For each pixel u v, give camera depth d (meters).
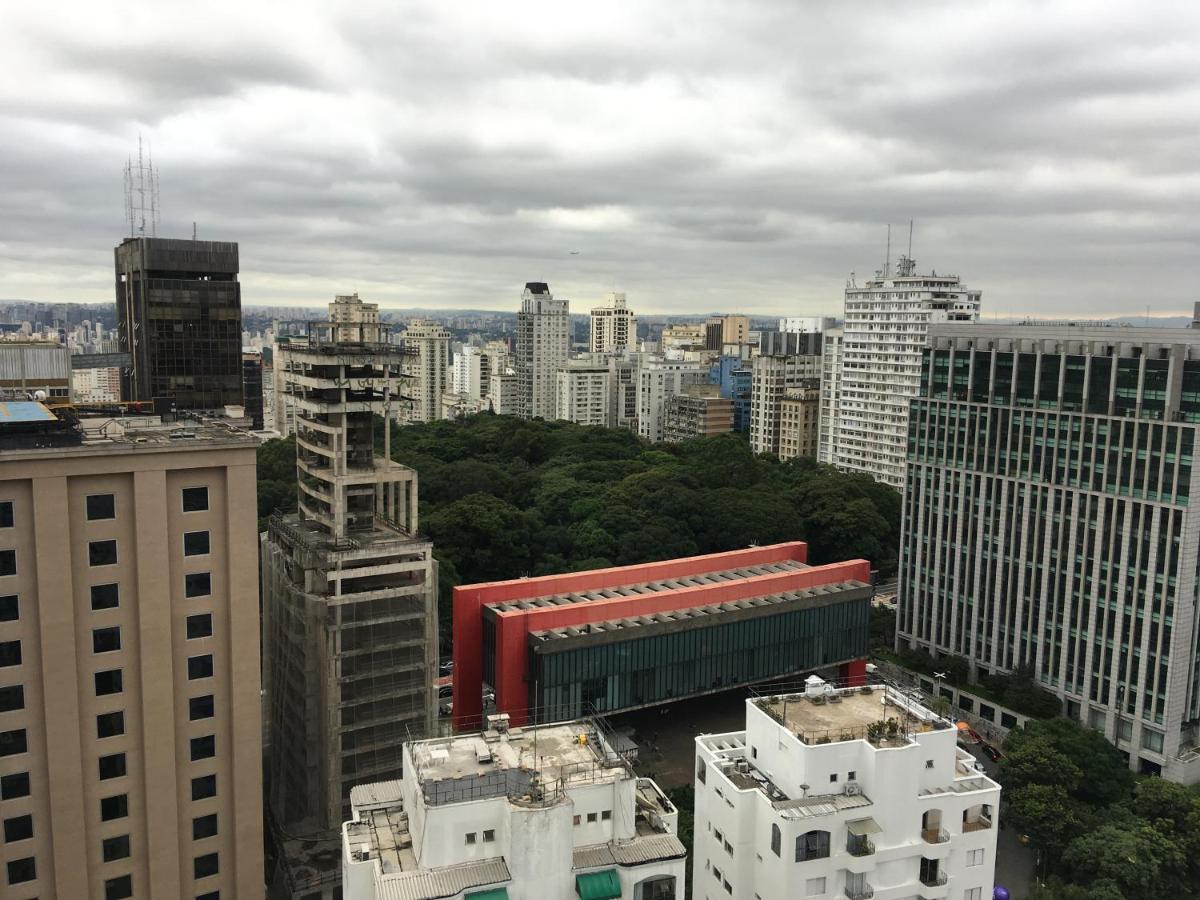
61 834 85.38
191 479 88.75
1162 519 135.12
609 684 139.62
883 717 83.44
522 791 64.00
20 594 82.12
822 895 75.75
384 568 117.44
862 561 171.00
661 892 65.00
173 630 89.38
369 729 117.81
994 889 88.69
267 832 124.56
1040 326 154.25
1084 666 146.75
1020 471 155.25
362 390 128.38
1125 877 102.19
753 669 154.88
